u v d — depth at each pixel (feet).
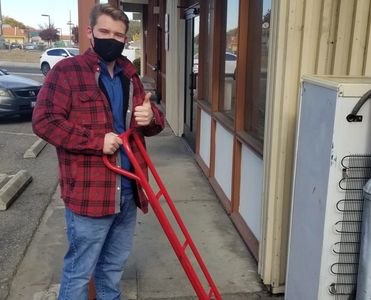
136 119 7.34
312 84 7.61
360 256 6.85
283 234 10.11
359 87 6.72
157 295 10.41
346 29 9.02
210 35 19.38
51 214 15.34
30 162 22.21
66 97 6.90
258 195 12.35
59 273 11.35
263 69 12.19
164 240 13.24
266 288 10.73
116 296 8.83
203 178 19.21
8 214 15.35
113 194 7.34
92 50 7.26
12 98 31.42
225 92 16.75
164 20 36.09
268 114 9.93
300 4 8.96
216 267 11.72
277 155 9.75
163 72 36.94
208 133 19.58
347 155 6.91
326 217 7.14
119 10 7.11
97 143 6.95
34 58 127.65
